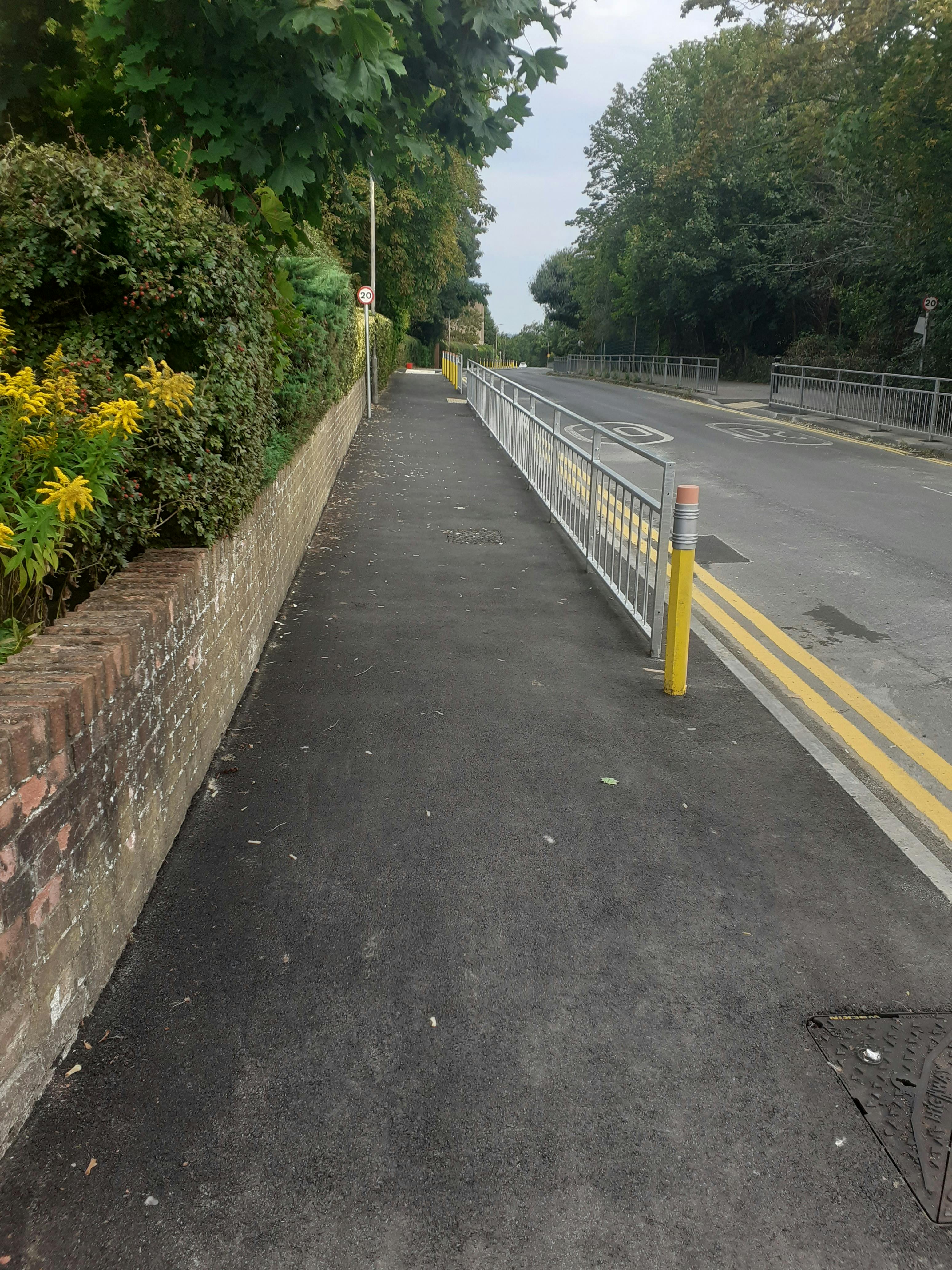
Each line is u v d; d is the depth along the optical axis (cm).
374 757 464
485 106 545
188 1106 250
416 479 1354
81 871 273
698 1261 212
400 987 300
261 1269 207
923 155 1872
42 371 404
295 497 796
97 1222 217
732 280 3975
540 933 330
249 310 480
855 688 594
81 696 266
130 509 384
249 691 545
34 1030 246
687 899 353
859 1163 239
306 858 371
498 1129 246
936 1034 286
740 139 3600
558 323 8188
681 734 505
